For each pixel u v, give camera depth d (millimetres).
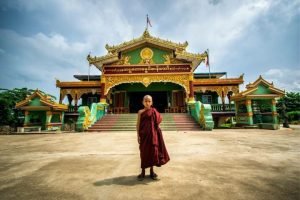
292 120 28641
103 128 13930
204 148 5770
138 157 4660
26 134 13547
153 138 2965
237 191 2445
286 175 3090
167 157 3082
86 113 13883
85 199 2264
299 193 2367
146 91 23016
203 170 3422
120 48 19406
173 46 19250
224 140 7637
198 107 14477
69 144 7145
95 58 18750
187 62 19750
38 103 16328
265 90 16406
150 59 19969
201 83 21234
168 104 22406
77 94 21828
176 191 2467
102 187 2646
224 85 21188
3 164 4117
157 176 2996
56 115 18344
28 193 2479
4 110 19766
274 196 2283
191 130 13039
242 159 4293
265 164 3822
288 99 31828
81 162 4195
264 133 10781
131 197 2297
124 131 13141
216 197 2271
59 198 2303
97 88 21781
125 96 22656
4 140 9273
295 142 7016
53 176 3197
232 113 20203
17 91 22172
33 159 4598
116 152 5340
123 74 18703
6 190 2594
